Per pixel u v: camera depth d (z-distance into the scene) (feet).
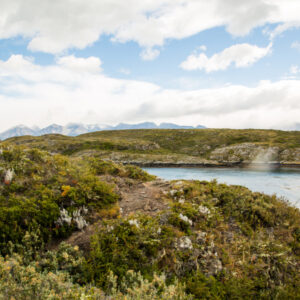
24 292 10.75
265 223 26.53
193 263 18.26
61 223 20.04
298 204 54.29
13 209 19.06
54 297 10.41
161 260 17.84
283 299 16.38
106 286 14.48
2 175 23.39
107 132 492.95
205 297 15.48
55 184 25.08
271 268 19.15
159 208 26.11
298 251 22.62
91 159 43.83
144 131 457.68
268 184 90.38
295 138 229.66
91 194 25.45
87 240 18.81
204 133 340.59
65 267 15.46
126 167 43.91
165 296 12.32
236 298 15.97
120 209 25.39
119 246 17.97
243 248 20.93
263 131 309.42
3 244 16.52
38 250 17.13
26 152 29.63
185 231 21.67
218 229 23.57
